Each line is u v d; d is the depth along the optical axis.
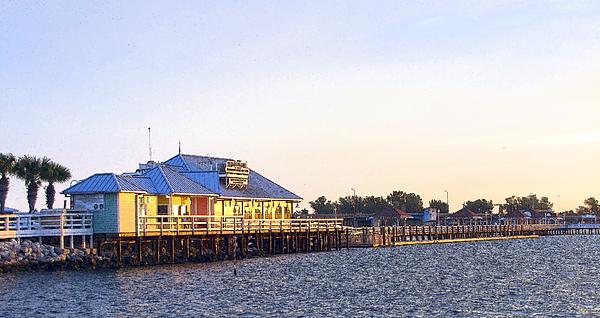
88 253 62.44
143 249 68.19
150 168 79.81
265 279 58.59
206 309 44.00
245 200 87.94
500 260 82.44
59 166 80.00
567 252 98.81
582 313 43.41
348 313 43.41
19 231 58.66
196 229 70.81
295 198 95.12
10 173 77.25
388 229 114.75
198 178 84.31
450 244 122.50
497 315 42.88
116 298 47.03
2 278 54.47
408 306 45.91
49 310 42.78
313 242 92.44
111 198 64.31
